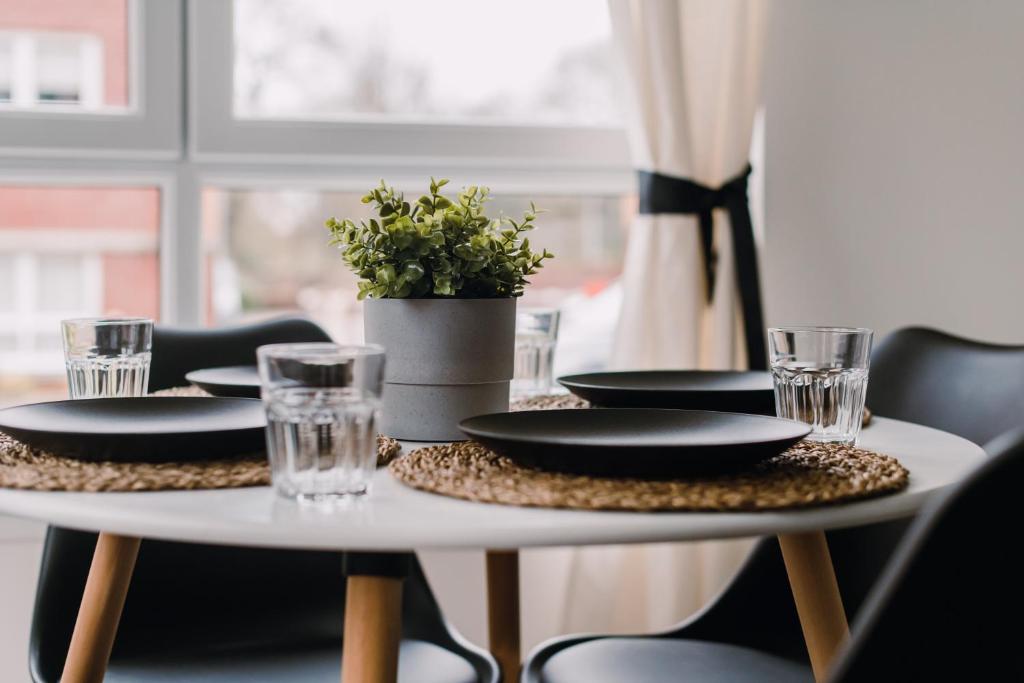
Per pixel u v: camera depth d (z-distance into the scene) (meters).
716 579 2.11
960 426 1.37
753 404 1.13
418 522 0.73
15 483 0.83
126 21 2.07
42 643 1.32
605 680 1.22
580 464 0.83
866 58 2.22
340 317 2.22
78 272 2.11
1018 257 2.28
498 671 1.29
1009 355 1.36
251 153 2.11
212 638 1.45
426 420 1.10
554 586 2.17
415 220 1.15
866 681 0.63
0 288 2.08
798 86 2.20
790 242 2.21
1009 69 2.25
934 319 2.27
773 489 0.81
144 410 1.04
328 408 0.79
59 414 1.00
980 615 0.64
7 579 1.95
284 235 2.18
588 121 2.27
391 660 0.84
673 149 2.01
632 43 2.01
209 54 2.09
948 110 2.25
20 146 2.02
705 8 2.05
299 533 0.71
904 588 0.62
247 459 0.94
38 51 2.04
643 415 0.99
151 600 1.50
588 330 2.29
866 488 0.81
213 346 1.72
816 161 2.21
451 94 2.24
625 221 2.30
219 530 0.72
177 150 2.08
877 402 1.49
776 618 1.36
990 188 2.26
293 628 1.50
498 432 0.91
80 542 1.40
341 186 2.18
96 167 2.06
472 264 1.10
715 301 2.04
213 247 2.15
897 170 2.24
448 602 2.12
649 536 0.73
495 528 0.71
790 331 1.07
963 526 0.62
